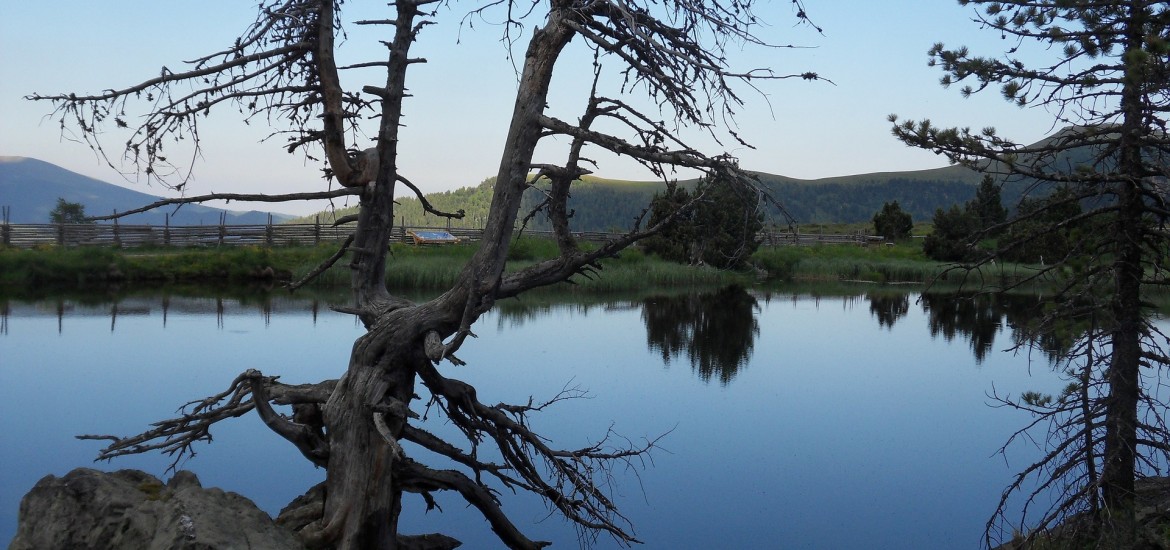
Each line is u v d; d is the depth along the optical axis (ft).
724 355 79.20
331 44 25.41
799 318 108.99
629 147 23.02
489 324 96.73
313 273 27.40
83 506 23.04
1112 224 28.25
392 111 26.40
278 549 22.18
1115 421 27.48
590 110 25.12
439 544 31.14
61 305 103.30
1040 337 30.45
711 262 152.76
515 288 25.85
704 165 22.39
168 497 23.89
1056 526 29.78
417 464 27.32
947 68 29.14
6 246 142.51
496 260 25.05
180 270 135.64
